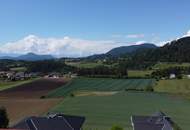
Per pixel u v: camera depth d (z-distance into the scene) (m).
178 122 96.81
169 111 117.81
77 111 115.44
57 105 127.88
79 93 170.50
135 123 81.62
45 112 110.94
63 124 77.00
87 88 191.88
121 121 98.06
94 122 96.25
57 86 196.88
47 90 178.00
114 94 168.88
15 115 104.88
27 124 74.69
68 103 134.38
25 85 195.62
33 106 124.56
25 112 110.50
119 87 196.88
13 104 129.25
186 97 158.12
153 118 83.69
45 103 133.12
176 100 148.00
